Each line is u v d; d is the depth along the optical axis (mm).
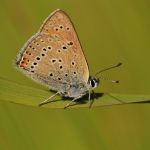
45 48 322
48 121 317
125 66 335
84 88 322
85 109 319
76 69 324
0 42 328
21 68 321
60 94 321
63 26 320
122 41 336
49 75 323
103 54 335
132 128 324
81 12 338
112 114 323
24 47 320
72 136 317
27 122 315
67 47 323
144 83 334
